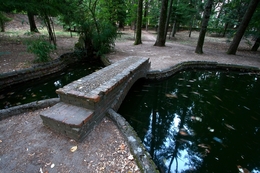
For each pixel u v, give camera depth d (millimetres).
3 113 2305
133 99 4316
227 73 6844
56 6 6617
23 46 7477
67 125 1873
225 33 19062
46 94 3986
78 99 2141
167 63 6555
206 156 2414
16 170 1554
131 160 1717
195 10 14719
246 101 4301
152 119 3557
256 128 3133
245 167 2227
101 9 10414
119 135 2115
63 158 1712
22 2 5488
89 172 1570
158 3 20359
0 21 11469
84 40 7617
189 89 4996
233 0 14297
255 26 10914
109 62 6066
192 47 11469
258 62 7695
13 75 4141
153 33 22172
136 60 4621
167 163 2322
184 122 3346
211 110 3805
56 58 5957
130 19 14602
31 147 1831
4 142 1881
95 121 2215
